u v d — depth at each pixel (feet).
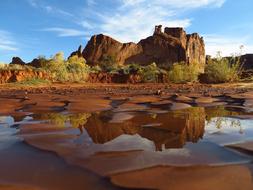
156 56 274.36
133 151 10.99
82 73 122.93
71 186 7.82
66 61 134.82
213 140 12.83
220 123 17.39
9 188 7.66
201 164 9.36
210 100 31.78
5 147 11.80
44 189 7.61
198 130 15.20
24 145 12.06
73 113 22.34
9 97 38.93
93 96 40.01
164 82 119.65
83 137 13.50
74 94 45.37
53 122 17.93
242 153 10.67
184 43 285.64
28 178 8.40
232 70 97.30
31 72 106.83
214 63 101.60
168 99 32.94
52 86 82.48
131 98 34.42
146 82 122.31
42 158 10.32
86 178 8.35
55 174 8.69
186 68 111.45
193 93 45.42
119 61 268.41
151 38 281.54
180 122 17.74
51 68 116.67
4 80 99.96
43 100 33.24
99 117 20.01
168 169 8.91
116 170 8.89
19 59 219.82
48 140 12.85
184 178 8.14
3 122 18.24
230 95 38.09
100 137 13.50
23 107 26.53
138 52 277.03
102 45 271.08
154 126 16.37
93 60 263.29
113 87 75.61
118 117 19.72
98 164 9.50
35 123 17.30
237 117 19.61
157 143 12.30
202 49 299.99
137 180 8.07
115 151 11.02
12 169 9.18
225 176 8.25
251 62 234.58
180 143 12.36
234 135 13.87
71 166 9.38
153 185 7.71
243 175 8.32
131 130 15.24
